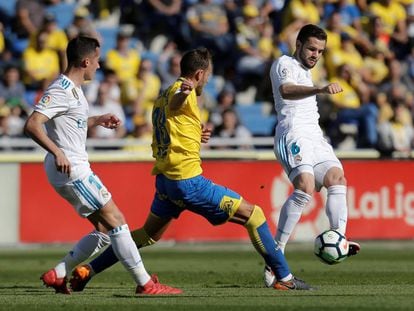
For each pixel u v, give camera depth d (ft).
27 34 223.10
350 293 94.53
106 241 97.96
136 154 186.80
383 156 194.70
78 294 96.68
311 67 106.63
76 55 91.86
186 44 235.61
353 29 237.66
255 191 187.62
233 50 231.09
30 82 213.46
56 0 235.20
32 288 107.24
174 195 93.61
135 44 234.58
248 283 111.55
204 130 97.14
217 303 84.58
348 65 221.87
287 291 96.99
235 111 208.33
